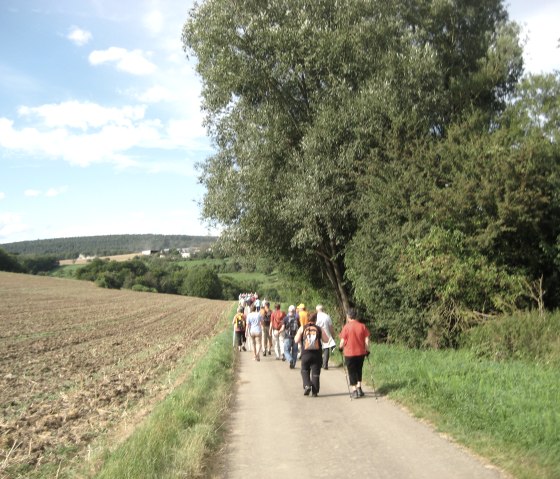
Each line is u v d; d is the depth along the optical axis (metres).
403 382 10.30
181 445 6.79
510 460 5.70
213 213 22.67
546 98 16.55
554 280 14.44
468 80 19.89
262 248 23.31
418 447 6.55
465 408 7.76
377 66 18.80
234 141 22.59
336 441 7.08
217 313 54.75
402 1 21.61
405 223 15.19
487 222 14.23
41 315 45.41
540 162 14.00
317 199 18.00
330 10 19.61
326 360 14.50
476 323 14.19
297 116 21.14
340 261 22.34
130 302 69.88
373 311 17.34
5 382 15.15
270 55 19.66
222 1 19.89
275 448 6.96
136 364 18.64
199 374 13.36
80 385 14.31
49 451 8.14
